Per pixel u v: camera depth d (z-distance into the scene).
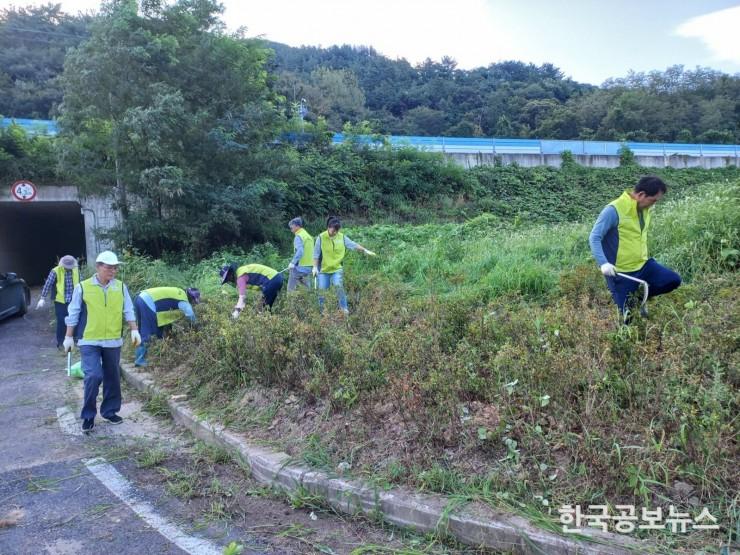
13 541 3.25
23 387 6.82
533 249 9.18
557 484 3.07
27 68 39.62
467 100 78.94
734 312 4.32
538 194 24.91
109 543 3.19
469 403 3.93
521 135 60.94
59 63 41.78
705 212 7.01
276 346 4.95
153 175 13.35
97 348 5.21
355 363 4.50
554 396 3.52
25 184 15.14
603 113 58.81
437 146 26.33
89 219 15.88
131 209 15.04
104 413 5.31
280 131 17.97
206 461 4.30
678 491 2.87
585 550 2.64
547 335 4.39
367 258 11.37
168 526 3.37
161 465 4.30
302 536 3.19
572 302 5.97
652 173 28.80
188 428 5.01
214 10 15.41
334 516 3.39
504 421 3.43
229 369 5.43
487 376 4.15
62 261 8.92
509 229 14.42
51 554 3.10
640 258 4.64
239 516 3.47
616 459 2.99
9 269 21.70
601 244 4.67
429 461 3.45
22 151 15.46
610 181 27.39
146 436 4.93
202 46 14.82
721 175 29.95
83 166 14.19
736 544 2.56
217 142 14.45
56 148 14.27
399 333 5.01
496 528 2.86
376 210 21.11
